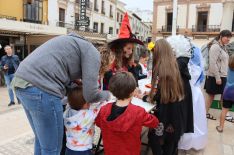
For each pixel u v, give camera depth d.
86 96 1.92
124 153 2.11
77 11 23.23
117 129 2.05
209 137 3.82
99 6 28.20
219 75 4.24
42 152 1.97
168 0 29.11
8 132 4.02
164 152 2.76
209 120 4.65
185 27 28.89
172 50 2.61
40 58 1.81
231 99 3.86
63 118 2.06
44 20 18.77
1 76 9.73
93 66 1.88
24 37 14.12
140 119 2.09
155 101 2.61
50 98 1.79
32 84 1.77
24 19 16.88
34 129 2.03
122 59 2.92
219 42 4.33
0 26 11.09
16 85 1.82
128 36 2.96
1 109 5.81
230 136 3.88
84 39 1.96
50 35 14.88
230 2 25.20
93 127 2.30
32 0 17.41
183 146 3.14
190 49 2.88
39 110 1.81
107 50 2.70
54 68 1.81
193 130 2.86
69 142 2.25
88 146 2.27
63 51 1.85
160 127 2.59
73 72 1.93
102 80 2.61
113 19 32.31
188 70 2.84
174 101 2.54
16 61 6.44
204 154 3.23
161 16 29.88
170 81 2.48
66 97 2.19
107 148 2.17
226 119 4.65
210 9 27.52
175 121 2.58
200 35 27.86
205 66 4.41
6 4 15.63
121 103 2.13
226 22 25.69
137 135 2.13
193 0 28.25
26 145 3.45
